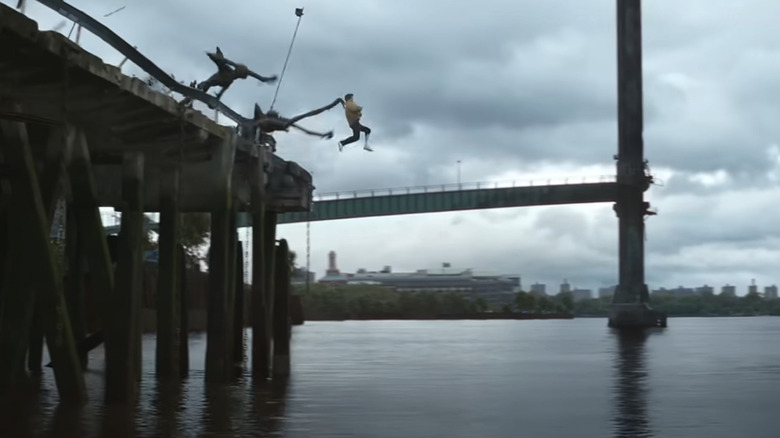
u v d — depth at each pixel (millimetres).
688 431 19688
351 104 29125
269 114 28594
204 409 21594
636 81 129250
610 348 61469
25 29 16312
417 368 39000
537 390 28578
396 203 146750
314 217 146375
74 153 19156
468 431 19375
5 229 21078
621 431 19594
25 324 18109
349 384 29859
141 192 20297
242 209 30359
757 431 19719
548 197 140875
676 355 51969
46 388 23734
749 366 41812
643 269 129250
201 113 23406
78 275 26844
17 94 19297
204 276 80438
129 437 17344
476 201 145500
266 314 28094
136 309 20359
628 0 130250
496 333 100125
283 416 21031
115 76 19141
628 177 128750
